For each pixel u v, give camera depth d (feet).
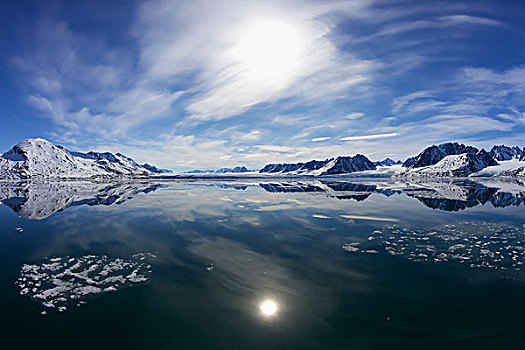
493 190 174.60
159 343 23.62
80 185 258.98
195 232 59.16
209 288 33.22
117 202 111.96
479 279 35.58
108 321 26.76
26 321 26.84
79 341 23.95
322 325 25.89
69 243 52.29
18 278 36.63
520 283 34.40
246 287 33.45
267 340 23.82
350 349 22.76
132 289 33.14
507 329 25.21
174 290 32.78
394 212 83.66
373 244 50.31
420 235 56.54
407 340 23.85
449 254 45.01
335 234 57.31
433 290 32.63
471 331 24.99
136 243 51.60
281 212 83.51
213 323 26.30
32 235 58.54
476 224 66.80
